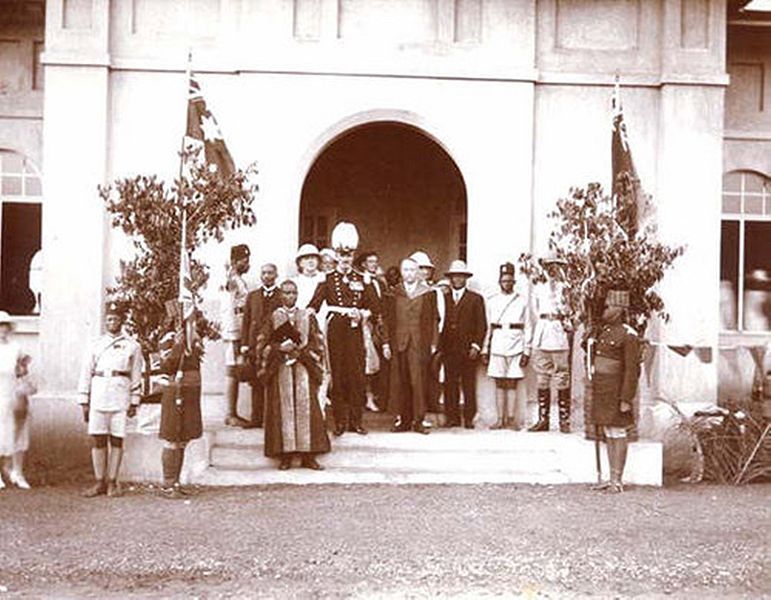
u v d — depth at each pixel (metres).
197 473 11.27
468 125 13.53
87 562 7.96
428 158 17.23
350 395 12.32
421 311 12.65
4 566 7.87
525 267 12.19
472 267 13.51
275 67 13.34
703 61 13.62
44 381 13.02
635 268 11.44
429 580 7.64
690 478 12.23
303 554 8.17
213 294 13.23
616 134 12.26
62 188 13.10
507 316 13.15
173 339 10.60
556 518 9.53
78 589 7.46
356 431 12.37
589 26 13.76
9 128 14.73
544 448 12.28
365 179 17.23
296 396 11.50
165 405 10.53
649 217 13.59
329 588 7.47
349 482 11.38
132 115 13.34
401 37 13.52
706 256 13.52
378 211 17.23
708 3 13.64
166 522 9.21
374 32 13.49
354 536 8.72
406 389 12.65
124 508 9.84
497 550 8.34
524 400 13.32
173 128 13.34
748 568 8.01
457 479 11.51
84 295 13.09
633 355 10.91
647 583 7.70
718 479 12.22
